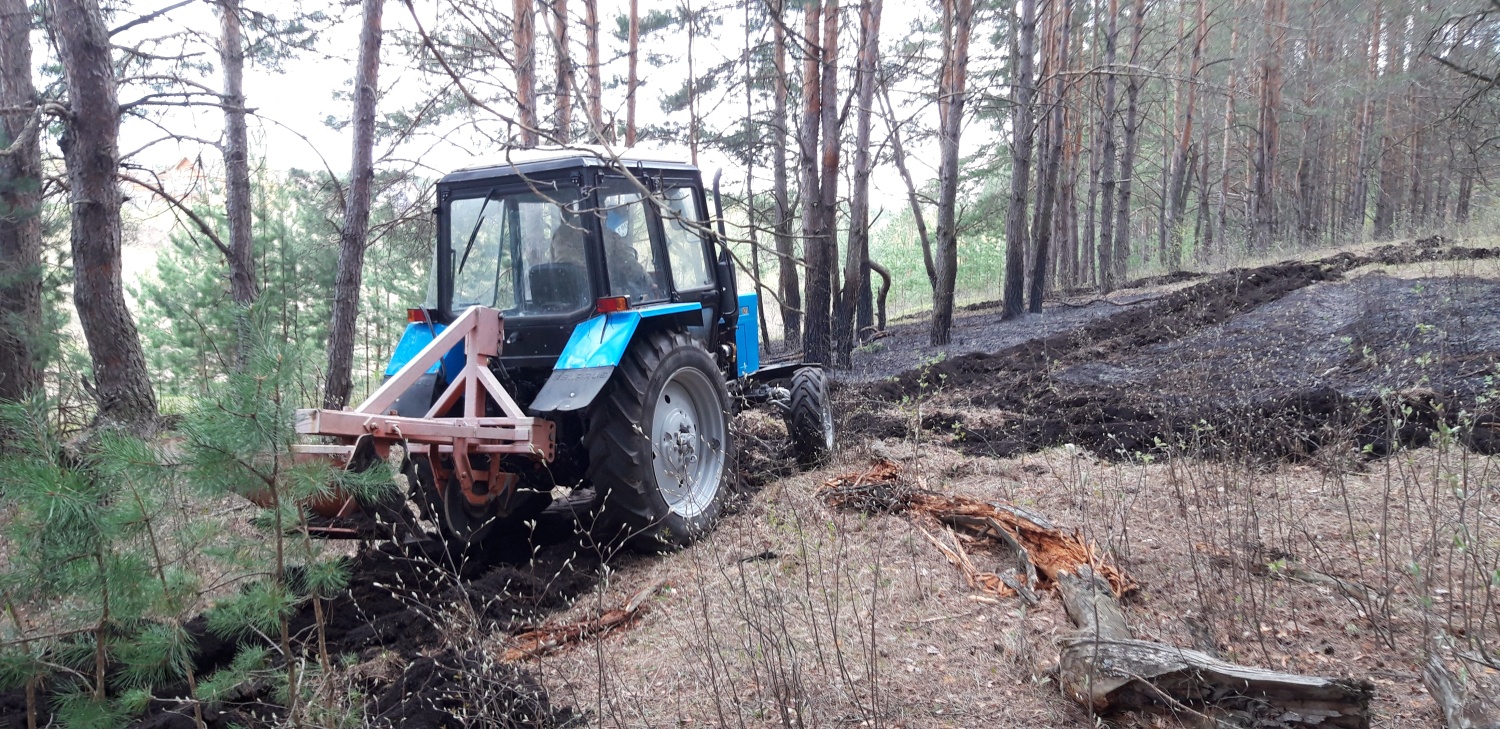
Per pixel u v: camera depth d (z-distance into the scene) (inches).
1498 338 282.5
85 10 243.9
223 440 98.3
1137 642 108.7
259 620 105.0
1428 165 908.0
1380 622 126.3
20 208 277.3
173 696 119.7
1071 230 967.6
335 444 147.3
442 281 191.9
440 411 161.6
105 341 253.3
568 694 120.4
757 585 152.2
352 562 162.6
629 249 192.2
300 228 513.0
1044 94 621.3
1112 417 274.5
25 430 102.0
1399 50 828.0
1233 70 914.7
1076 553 148.9
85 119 247.4
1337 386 265.3
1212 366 326.3
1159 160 1337.4
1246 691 99.7
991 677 120.1
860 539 173.3
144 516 99.0
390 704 114.6
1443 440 158.6
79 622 101.4
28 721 104.0
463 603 143.4
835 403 285.9
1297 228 935.0
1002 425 281.7
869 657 125.0
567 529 192.1
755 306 256.7
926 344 528.4
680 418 194.1
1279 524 161.5
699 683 121.6
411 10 127.9
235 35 364.5
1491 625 122.2
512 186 185.8
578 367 166.4
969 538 170.1
